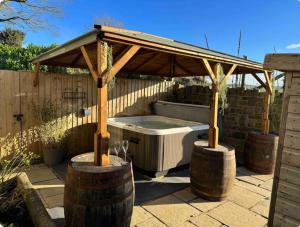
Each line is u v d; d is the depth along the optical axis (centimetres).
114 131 458
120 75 619
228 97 539
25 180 308
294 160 194
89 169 214
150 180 380
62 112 457
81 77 480
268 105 436
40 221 227
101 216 204
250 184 370
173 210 285
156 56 468
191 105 537
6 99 395
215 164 305
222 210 288
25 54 651
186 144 424
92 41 227
